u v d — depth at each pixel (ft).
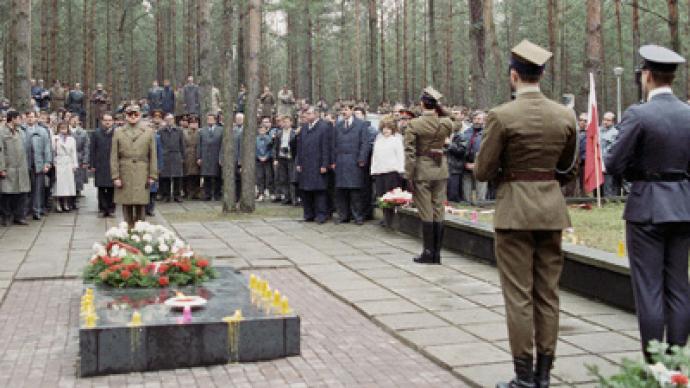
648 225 16.46
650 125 16.39
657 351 12.87
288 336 19.75
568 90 151.02
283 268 33.17
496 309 24.89
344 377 18.04
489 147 16.11
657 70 16.90
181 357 18.85
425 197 33.32
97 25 160.56
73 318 23.98
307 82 122.72
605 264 25.44
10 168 45.88
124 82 113.60
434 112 33.17
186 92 85.20
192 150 63.77
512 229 15.89
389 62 219.82
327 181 49.16
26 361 19.42
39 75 147.54
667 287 16.63
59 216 53.11
